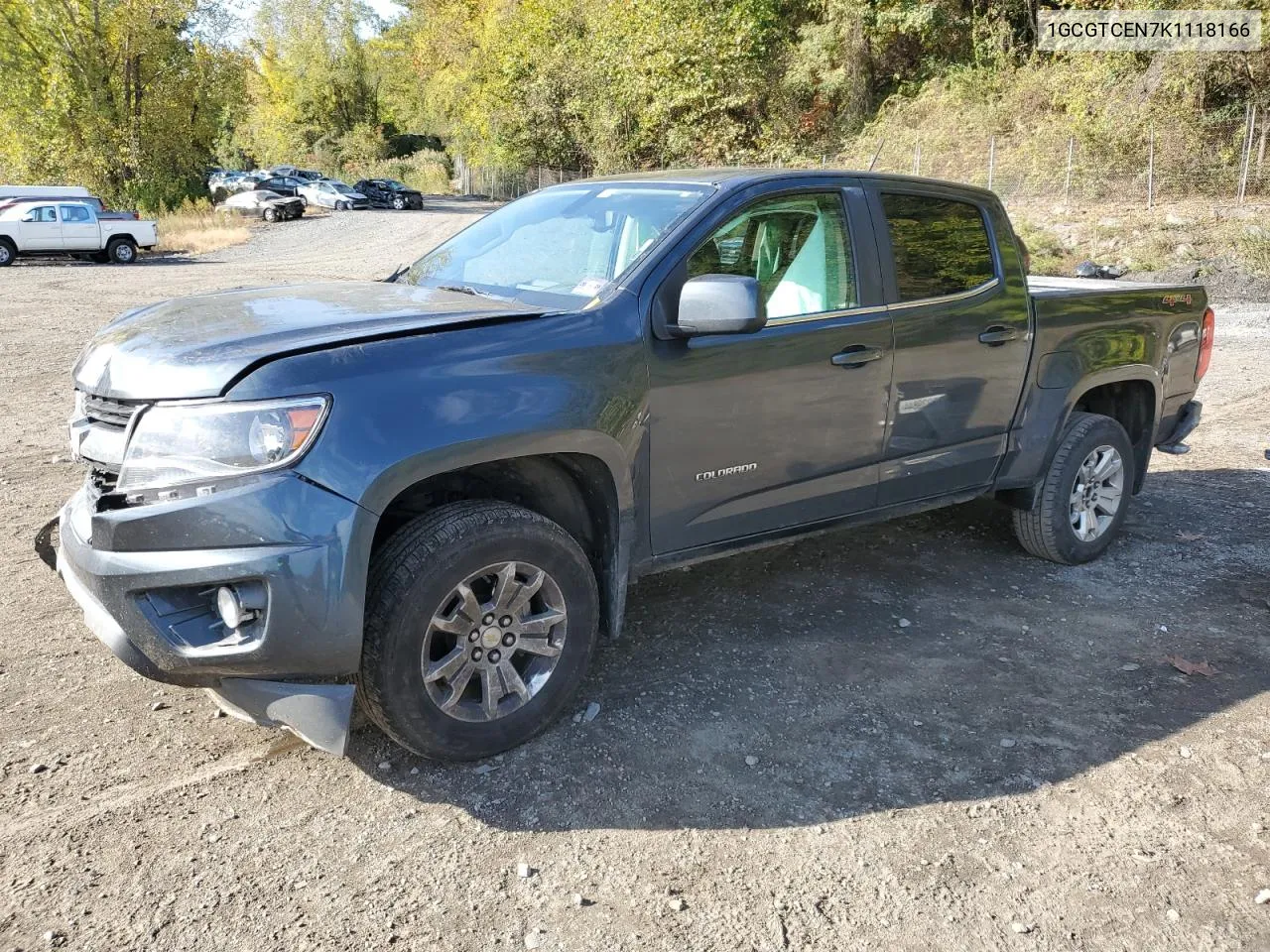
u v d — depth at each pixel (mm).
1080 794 2984
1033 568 4832
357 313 3072
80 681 3547
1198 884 2602
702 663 3762
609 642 3932
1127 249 17109
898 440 4008
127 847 2664
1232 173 20188
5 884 2508
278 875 2574
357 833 2752
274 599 2598
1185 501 5988
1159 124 21328
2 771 2984
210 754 3125
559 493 3303
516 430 2877
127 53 37000
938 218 4168
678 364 3289
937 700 3527
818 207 3781
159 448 2654
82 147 37312
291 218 38500
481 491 3217
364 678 2832
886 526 5426
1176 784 3039
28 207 23062
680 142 35188
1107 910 2498
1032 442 4531
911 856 2693
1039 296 4523
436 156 68625
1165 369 5086
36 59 36344
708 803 2910
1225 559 4984
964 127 26938
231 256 25969
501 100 47875
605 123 39625
